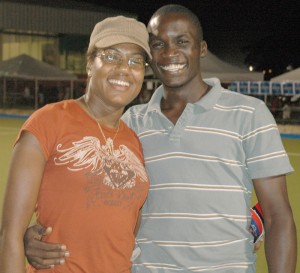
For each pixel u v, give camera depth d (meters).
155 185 2.50
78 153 2.15
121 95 2.29
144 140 2.56
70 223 2.13
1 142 15.19
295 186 9.27
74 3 36.38
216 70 22.20
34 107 25.70
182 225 2.43
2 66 27.17
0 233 2.04
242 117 2.43
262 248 5.65
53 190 2.13
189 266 2.43
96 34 2.31
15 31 33.78
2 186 8.59
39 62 27.06
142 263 2.52
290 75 20.03
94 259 2.16
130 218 2.26
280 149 2.40
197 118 2.47
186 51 2.58
